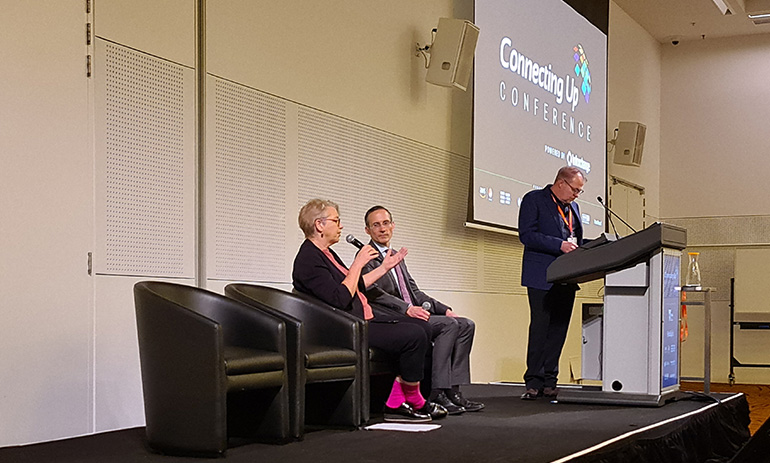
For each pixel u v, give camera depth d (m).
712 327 11.17
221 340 3.16
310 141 5.34
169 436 3.23
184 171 4.47
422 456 3.08
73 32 3.90
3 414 3.55
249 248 4.87
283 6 5.13
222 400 3.14
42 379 3.71
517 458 3.01
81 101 3.93
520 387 6.16
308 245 4.17
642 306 4.76
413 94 6.42
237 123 4.79
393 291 4.59
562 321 5.25
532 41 7.43
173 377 3.22
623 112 10.38
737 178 11.23
